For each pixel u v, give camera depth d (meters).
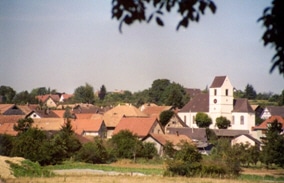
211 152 85.12
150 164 77.56
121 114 111.50
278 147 72.44
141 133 93.19
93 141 83.38
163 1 8.19
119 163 78.94
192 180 50.66
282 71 7.95
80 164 73.81
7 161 52.31
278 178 59.59
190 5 8.05
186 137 91.75
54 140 74.75
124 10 8.24
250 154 75.88
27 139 71.25
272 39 7.86
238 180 54.19
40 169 54.03
